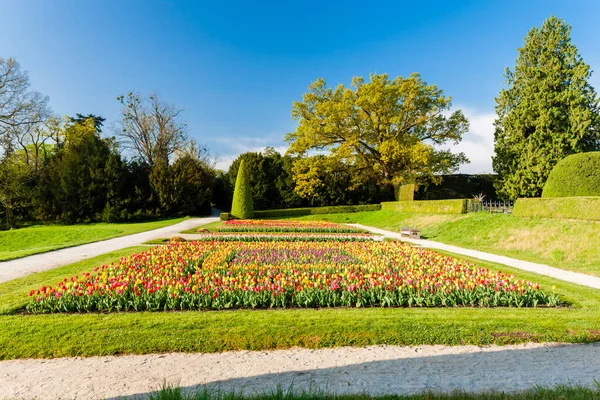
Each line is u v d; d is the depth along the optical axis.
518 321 5.96
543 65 26.52
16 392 3.93
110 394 3.87
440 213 25.50
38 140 39.94
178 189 37.81
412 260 10.35
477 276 7.75
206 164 50.16
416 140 35.22
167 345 5.11
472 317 6.14
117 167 35.81
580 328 5.71
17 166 33.59
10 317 6.05
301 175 39.03
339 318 6.04
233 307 6.78
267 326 5.68
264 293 6.94
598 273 10.43
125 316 6.11
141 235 20.89
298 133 37.97
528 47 27.34
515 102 28.48
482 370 4.45
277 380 4.20
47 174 35.03
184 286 7.06
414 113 36.03
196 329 5.57
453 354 4.97
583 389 3.72
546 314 6.37
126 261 9.84
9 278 9.18
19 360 4.80
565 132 24.31
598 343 5.36
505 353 5.00
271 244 14.09
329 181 42.28
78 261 11.59
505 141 28.25
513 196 26.70
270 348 5.16
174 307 6.60
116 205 34.72
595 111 24.33
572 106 24.09
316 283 7.17
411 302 6.94
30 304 6.44
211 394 3.70
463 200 22.92
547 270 10.93
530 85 26.33
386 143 33.34
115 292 6.73
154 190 37.78
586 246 12.44
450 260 10.38
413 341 5.35
